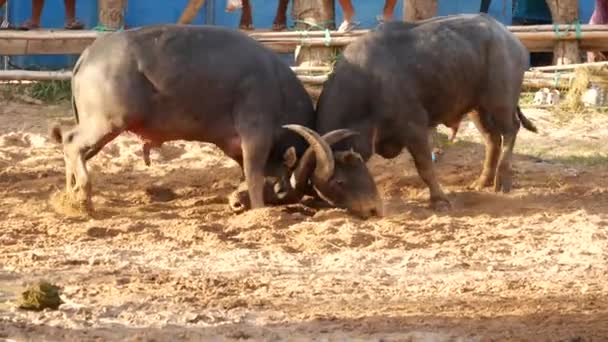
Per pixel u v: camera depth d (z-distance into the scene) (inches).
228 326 767.1
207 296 844.0
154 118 1131.3
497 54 1236.5
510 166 1264.8
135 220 1095.6
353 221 1099.9
